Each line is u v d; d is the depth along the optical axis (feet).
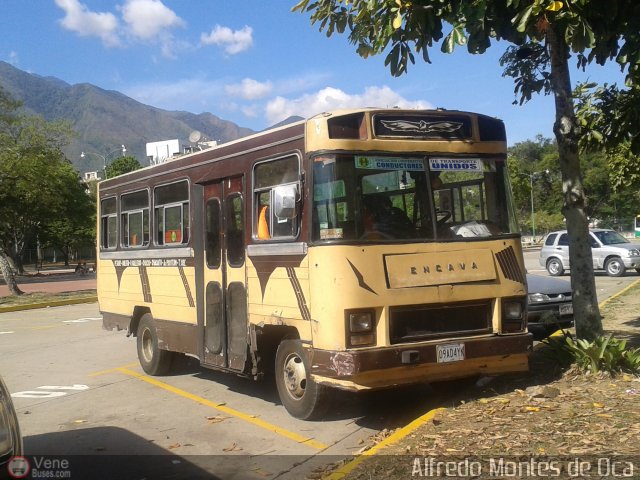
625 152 42.14
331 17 26.40
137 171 35.17
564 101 25.49
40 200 102.89
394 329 21.06
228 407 26.53
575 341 25.14
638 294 55.52
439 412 21.17
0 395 13.91
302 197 22.07
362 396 26.66
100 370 36.19
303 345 22.18
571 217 25.89
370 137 21.63
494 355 22.16
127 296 36.32
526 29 20.88
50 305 81.05
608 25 20.29
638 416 18.57
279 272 23.34
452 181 22.77
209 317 28.07
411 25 21.45
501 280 22.65
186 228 30.12
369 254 20.90
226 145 26.91
